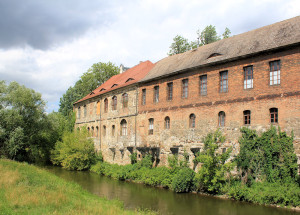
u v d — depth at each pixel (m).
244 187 16.19
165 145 23.61
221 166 17.25
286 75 16.14
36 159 36.78
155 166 24.39
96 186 21.16
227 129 18.77
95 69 48.94
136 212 13.25
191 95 21.73
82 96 49.78
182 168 20.11
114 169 26.41
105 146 32.84
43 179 18.12
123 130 29.86
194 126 21.39
